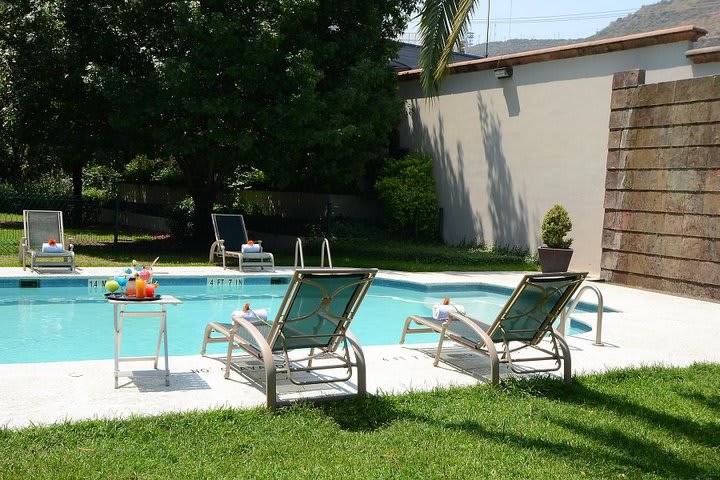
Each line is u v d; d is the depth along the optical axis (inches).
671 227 464.4
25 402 187.0
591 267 551.2
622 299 432.5
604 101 538.9
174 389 206.2
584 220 556.1
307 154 598.2
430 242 681.6
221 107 524.1
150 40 561.9
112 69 516.4
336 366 210.2
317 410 190.5
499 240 631.8
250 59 519.8
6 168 943.7
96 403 189.5
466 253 591.2
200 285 470.6
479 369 246.2
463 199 665.6
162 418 175.8
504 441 175.6
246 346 215.2
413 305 440.1
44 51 531.5
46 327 342.6
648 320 360.5
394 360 255.9
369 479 147.6
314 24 578.2
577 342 301.1
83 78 520.4
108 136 588.1
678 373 248.8
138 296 211.0
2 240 621.3
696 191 447.2
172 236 701.3
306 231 670.5
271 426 177.2
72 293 427.2
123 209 866.1
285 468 152.0
